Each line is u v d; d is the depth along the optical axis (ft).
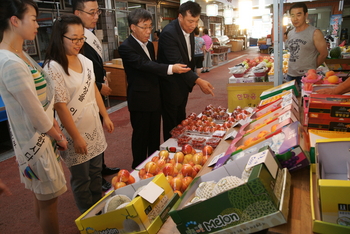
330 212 2.92
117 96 22.50
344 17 32.65
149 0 35.35
